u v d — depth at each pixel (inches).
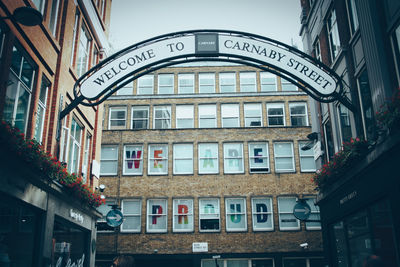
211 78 1242.0
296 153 1140.5
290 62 447.2
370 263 208.8
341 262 505.0
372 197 388.2
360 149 396.8
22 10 302.4
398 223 338.0
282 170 1129.4
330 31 563.5
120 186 1123.3
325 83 441.1
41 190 396.5
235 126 1184.2
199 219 1095.6
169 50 451.8
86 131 613.6
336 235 519.5
